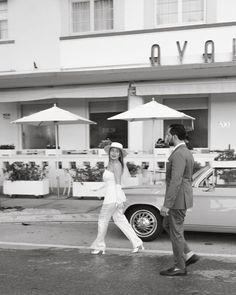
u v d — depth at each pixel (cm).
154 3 1343
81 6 1423
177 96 1389
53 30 1438
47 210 991
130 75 1255
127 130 1439
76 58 1392
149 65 1322
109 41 1358
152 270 585
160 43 1309
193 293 496
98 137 1473
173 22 1333
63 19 1429
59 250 702
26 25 1462
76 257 657
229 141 1341
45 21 1445
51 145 1440
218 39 1260
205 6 1298
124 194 698
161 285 524
